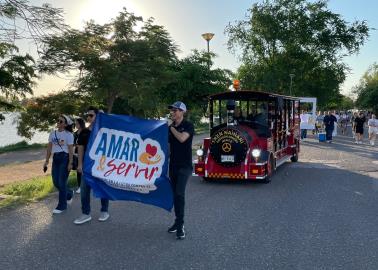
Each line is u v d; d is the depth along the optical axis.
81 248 5.78
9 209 7.98
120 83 16.05
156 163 6.71
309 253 5.62
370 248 5.85
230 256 5.49
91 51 11.57
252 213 7.83
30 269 5.04
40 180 11.00
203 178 11.55
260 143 11.31
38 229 6.68
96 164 6.94
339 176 12.34
